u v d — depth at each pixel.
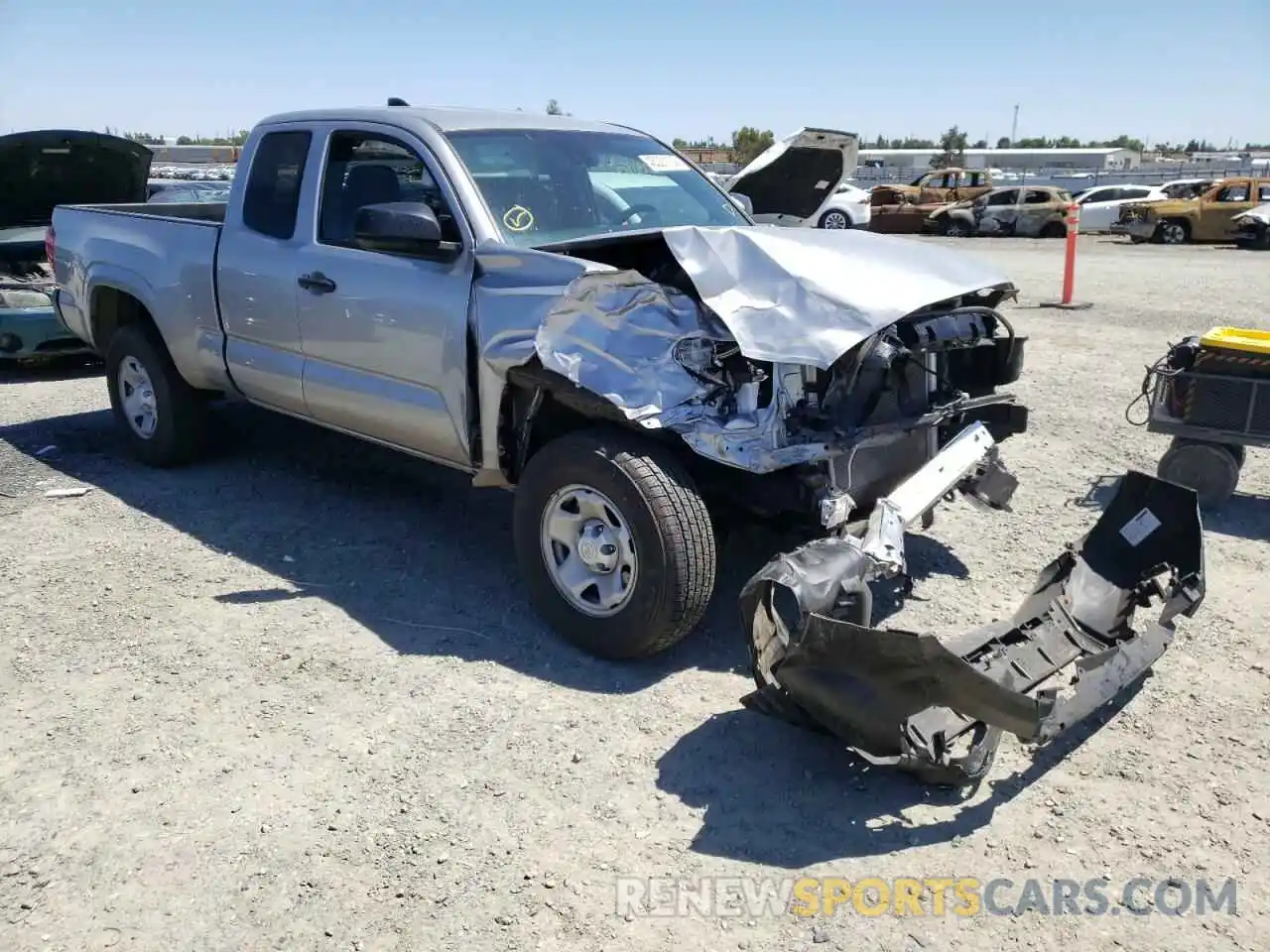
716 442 3.61
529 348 3.91
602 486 3.72
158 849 2.95
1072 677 3.82
